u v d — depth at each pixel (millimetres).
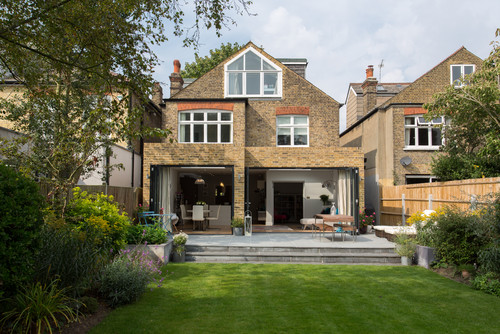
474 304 6594
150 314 5855
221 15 7410
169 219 14367
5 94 12547
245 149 16062
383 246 11492
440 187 12688
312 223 14906
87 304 5801
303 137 18703
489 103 12211
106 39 7016
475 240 8766
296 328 5344
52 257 5609
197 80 18953
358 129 22188
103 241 7500
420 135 18250
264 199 22562
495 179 9508
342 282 8172
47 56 6848
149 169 15227
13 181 4398
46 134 9453
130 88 7477
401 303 6617
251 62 19016
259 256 10953
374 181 19016
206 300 6676
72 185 8875
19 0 6457
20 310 4668
